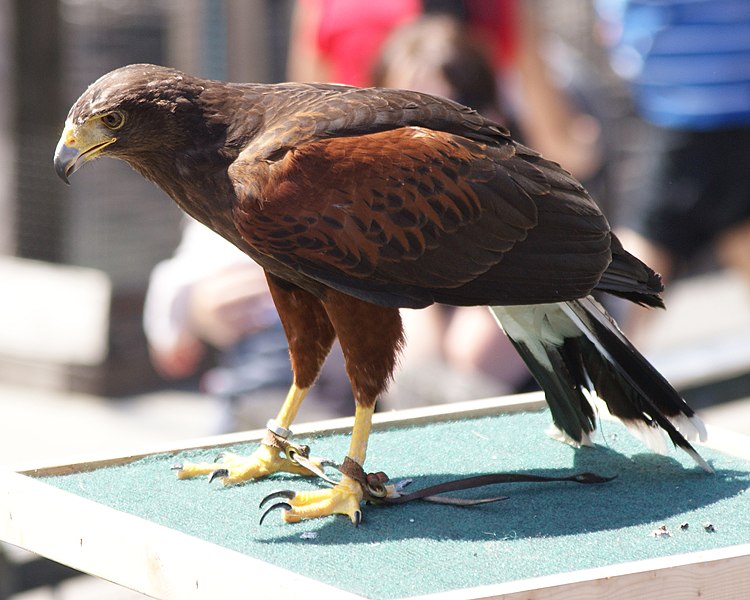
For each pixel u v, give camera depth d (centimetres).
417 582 484
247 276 1040
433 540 529
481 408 698
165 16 1502
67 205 1644
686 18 1181
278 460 608
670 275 1248
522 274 581
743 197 1211
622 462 625
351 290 568
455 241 574
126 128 560
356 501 557
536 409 707
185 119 566
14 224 1698
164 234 1636
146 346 1634
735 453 636
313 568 499
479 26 997
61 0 1588
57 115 1631
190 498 582
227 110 575
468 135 589
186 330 1077
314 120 570
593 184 1226
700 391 1152
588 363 629
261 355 1026
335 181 561
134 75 566
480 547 520
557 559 505
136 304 1631
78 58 1595
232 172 564
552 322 624
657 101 1219
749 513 554
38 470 602
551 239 582
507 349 905
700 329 1708
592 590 463
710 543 521
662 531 532
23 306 1669
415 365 913
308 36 1067
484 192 575
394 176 565
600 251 587
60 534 542
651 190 1230
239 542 529
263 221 560
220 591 478
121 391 1619
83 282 1639
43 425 1513
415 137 572
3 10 1627
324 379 977
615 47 1303
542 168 592
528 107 1059
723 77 1184
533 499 577
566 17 1678
